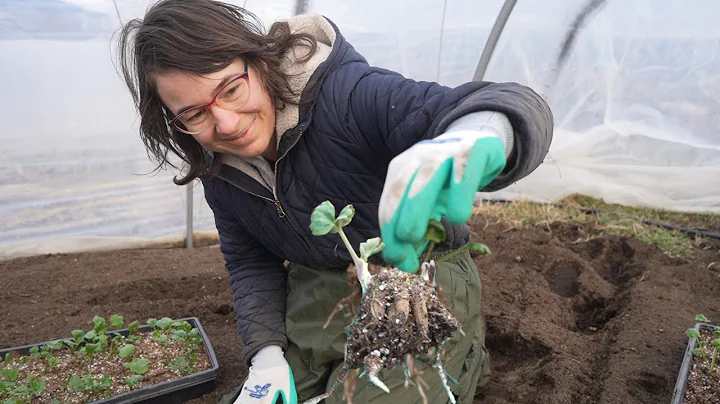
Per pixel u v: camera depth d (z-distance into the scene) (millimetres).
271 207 1924
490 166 1127
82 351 2334
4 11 2826
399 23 3389
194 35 1451
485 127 1197
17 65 3016
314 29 1830
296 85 1662
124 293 3113
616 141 3973
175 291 3166
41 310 2869
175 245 3900
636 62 3520
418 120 1452
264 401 1870
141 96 1643
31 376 2143
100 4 2992
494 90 1333
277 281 2199
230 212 2086
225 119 1520
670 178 4023
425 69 3637
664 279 3082
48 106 3188
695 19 3182
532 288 3014
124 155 3529
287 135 1695
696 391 2021
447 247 2006
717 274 3152
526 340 2529
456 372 1987
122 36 1667
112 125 3396
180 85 1483
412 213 1070
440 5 3297
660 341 2445
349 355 1342
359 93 1650
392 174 1138
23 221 3477
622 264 3477
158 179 3686
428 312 1318
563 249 3457
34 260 3537
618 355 2369
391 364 1321
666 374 2209
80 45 3088
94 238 3701
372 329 1305
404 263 1153
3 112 3102
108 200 3625
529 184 4387
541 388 2285
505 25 3332
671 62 3434
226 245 2219
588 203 4324
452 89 1433
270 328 2062
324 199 1827
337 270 2016
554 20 3426
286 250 2020
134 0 3047
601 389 2199
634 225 3795
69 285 3158
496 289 3012
